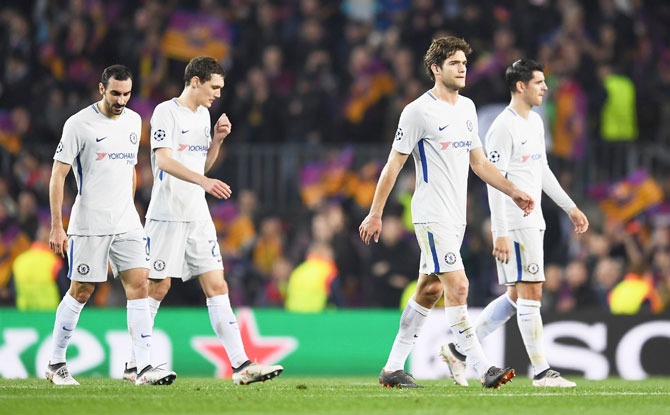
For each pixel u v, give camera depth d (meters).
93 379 31.91
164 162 26.22
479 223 50.34
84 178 26.72
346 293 46.69
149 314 26.78
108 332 37.28
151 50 58.22
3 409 20.47
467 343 25.52
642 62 58.69
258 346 38.56
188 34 59.25
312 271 45.69
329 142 55.25
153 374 26.25
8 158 54.12
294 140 55.00
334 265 46.19
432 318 37.34
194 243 27.09
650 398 23.59
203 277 27.09
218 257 27.28
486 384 25.41
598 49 57.75
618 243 48.03
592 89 54.41
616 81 54.78
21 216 49.41
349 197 52.88
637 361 36.94
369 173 52.91
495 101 52.00
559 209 49.44
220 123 27.94
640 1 62.47
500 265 28.05
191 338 38.03
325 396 23.19
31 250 45.31
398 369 26.66
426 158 25.34
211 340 37.97
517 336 37.12
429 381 32.44
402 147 25.30
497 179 25.94
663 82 59.03
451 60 25.22
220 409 20.70
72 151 26.48
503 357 37.09
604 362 37.03
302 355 38.56
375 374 38.56
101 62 58.69
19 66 58.09
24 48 58.38
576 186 52.81
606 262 44.69
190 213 27.06
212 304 26.94
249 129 55.06
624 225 51.34
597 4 59.28
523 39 57.34
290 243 53.12
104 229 26.55
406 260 46.69
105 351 37.22
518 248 27.64
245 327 38.69
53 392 24.28
